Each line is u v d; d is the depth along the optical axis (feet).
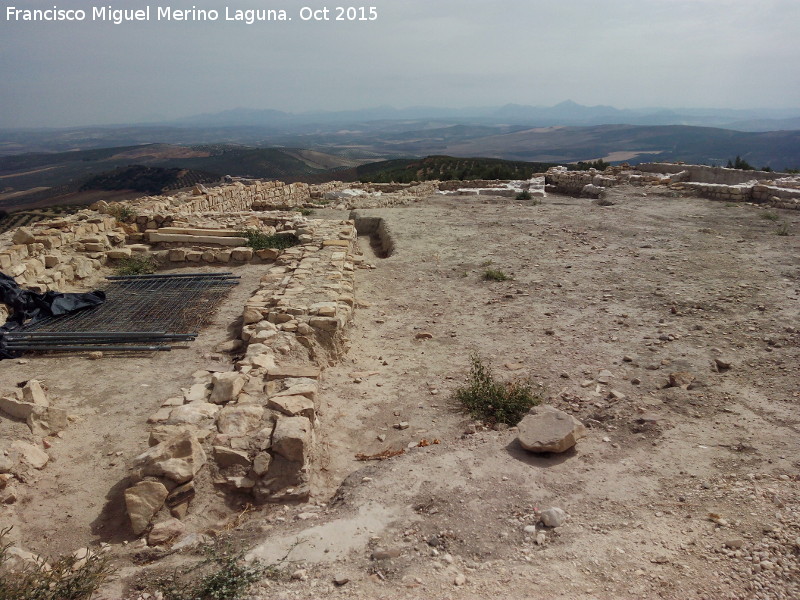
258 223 48.62
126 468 16.19
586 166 110.83
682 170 83.35
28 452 15.96
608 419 18.43
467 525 13.05
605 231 47.75
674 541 12.12
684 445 16.53
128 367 23.06
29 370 22.76
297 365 20.89
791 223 48.44
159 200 58.23
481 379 21.35
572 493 14.33
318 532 12.94
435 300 32.40
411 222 53.78
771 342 23.58
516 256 40.83
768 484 14.11
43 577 11.36
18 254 32.50
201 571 11.77
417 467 15.76
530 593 10.68
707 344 23.94
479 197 72.59
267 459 15.10
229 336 26.25
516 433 17.74
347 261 36.06
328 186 88.43
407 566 11.69
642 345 24.36
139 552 12.87
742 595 10.32
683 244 41.78
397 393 21.62
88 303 30.12
